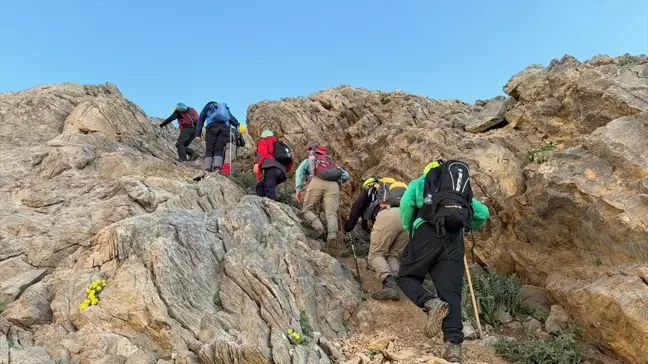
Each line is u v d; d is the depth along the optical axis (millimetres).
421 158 7660
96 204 6680
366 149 9203
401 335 5289
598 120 6492
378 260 6211
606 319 4793
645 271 4723
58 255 5891
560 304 5613
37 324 4777
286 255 5742
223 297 5094
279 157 8070
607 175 5523
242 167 11047
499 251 6629
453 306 4777
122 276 5027
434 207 4895
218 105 9242
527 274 6359
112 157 8219
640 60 6789
